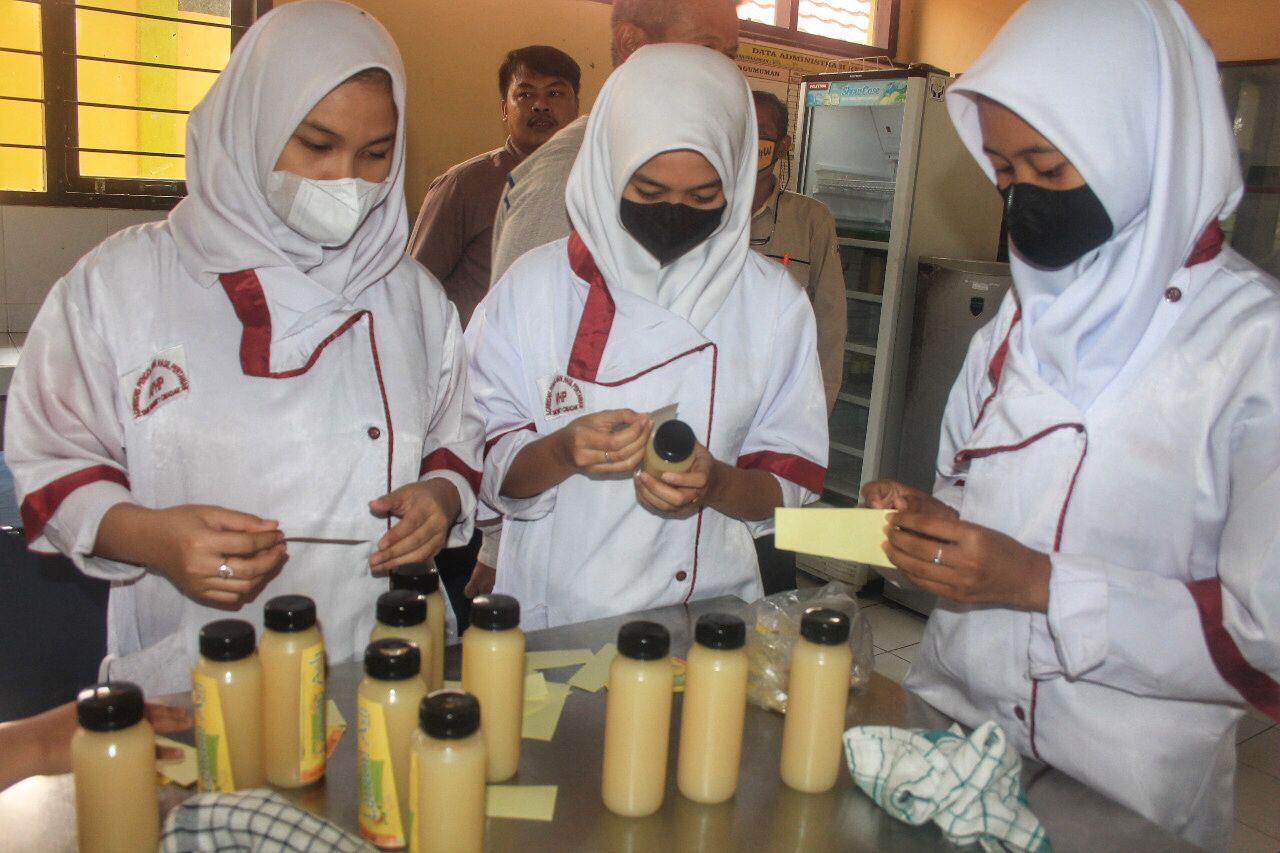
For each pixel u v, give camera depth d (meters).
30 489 1.08
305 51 1.13
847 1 5.23
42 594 1.61
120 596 1.20
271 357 1.18
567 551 1.41
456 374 1.38
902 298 3.59
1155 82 1.05
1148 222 1.03
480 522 1.61
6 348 2.91
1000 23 4.89
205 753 0.87
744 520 1.43
